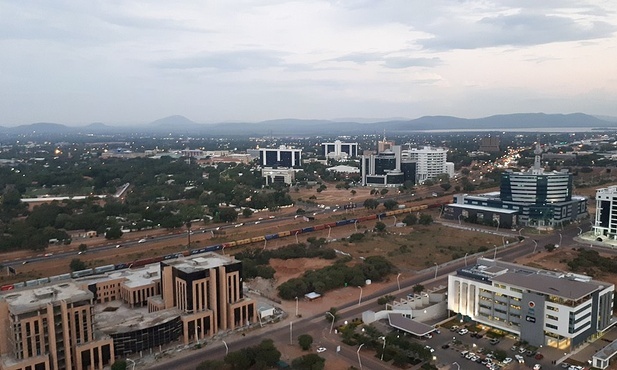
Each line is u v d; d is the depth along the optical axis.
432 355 154.00
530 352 160.50
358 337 168.25
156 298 194.62
